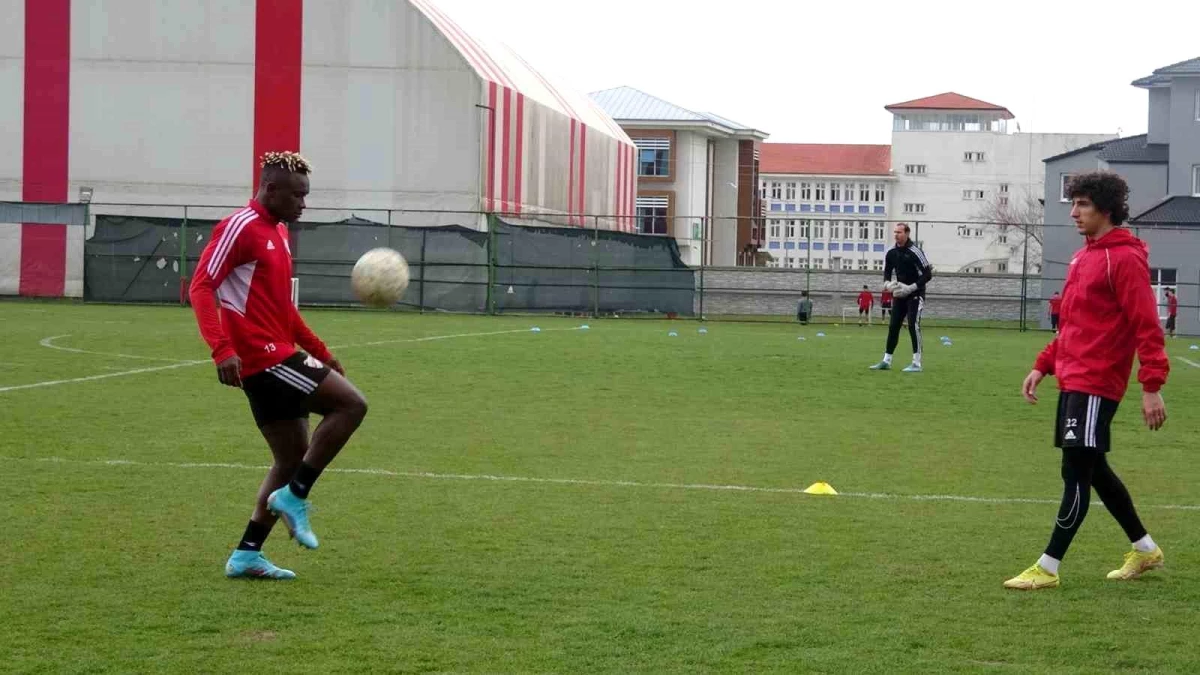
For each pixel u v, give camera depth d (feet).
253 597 21.42
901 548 25.94
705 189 294.46
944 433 45.14
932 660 18.35
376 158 144.87
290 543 25.61
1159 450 41.78
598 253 139.85
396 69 144.15
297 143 146.30
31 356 69.15
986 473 36.24
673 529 27.50
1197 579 23.72
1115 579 23.59
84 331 90.27
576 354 78.18
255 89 146.61
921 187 430.61
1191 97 190.60
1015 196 424.46
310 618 20.20
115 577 22.59
